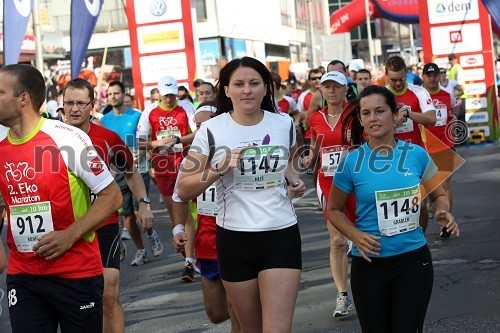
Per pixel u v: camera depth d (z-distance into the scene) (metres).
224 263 4.94
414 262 4.84
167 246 10.92
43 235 4.48
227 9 35.91
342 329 6.43
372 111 4.89
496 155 18.81
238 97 4.86
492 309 6.64
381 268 4.86
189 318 7.08
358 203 4.96
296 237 4.89
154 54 17.70
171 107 10.98
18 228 4.52
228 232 4.90
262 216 4.83
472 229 10.23
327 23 59.91
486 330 6.10
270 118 4.98
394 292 4.86
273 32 43.41
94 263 4.59
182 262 9.75
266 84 5.00
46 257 4.41
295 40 49.12
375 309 4.88
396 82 8.41
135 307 7.69
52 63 27.83
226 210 4.91
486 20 21.20
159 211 14.41
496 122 21.66
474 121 21.70
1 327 7.23
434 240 9.77
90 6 13.40
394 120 4.96
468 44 21.38
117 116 10.64
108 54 35.19
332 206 5.05
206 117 6.83
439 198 5.09
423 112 8.41
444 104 11.23
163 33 17.62
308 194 15.07
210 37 34.59
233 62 4.91
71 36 13.37
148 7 17.59
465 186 14.20
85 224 4.48
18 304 4.53
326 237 10.59
